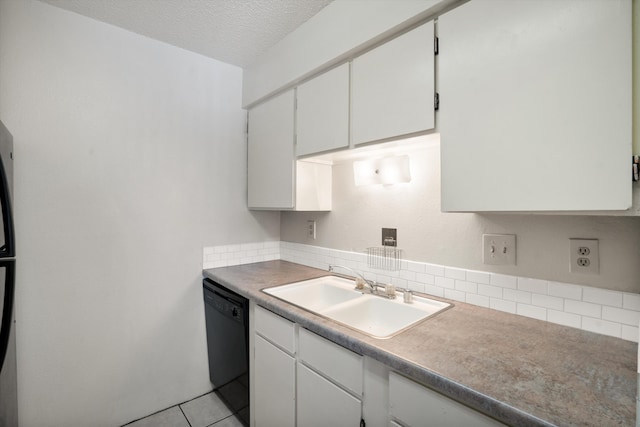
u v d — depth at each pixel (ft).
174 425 5.68
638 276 3.07
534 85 2.82
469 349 2.96
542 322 3.62
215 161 6.81
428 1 3.54
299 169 5.89
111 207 5.53
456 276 4.45
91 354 5.35
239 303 5.30
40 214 4.87
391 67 4.03
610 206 2.46
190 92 6.43
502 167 3.04
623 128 2.39
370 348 3.04
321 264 6.68
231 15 5.22
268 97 6.46
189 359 6.47
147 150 5.91
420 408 2.69
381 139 4.17
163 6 4.98
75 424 5.20
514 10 2.94
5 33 4.59
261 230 7.59
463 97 3.32
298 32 5.49
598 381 2.41
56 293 5.02
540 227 3.69
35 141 4.82
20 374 4.70
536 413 2.05
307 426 3.98
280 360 4.43
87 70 5.26
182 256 6.38
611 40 2.43
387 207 5.37
